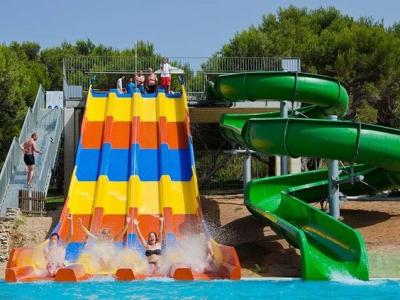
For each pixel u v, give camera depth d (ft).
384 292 37.06
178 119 68.28
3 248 54.29
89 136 65.21
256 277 43.57
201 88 85.92
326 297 35.65
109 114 67.97
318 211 48.57
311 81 60.44
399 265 44.83
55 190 127.03
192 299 35.42
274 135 47.73
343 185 65.51
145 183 58.08
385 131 47.24
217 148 125.08
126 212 54.44
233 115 70.54
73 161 82.99
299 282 40.91
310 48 125.70
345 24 138.31
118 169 60.08
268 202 59.16
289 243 50.75
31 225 57.21
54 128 78.33
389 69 120.16
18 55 170.71
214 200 73.36
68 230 52.01
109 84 106.73
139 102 70.44
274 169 96.68
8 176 64.69
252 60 86.38
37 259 45.39
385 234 52.95
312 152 47.39
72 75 86.84
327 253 44.96
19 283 41.29
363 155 47.26
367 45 123.24
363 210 65.51
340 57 120.98
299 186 59.72
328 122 46.73
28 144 64.59
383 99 124.06
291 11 146.51
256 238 57.67
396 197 79.41
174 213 54.19
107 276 43.93
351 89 123.34
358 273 41.60
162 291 37.99
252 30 136.36
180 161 61.26
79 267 43.45
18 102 120.78
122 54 168.35
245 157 72.90
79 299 35.68
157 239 48.57
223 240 57.82
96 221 52.49
